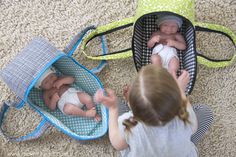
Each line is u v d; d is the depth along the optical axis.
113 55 1.34
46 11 1.46
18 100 1.30
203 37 1.42
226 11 1.44
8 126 1.36
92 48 1.42
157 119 0.93
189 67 1.30
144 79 0.91
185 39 1.36
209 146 1.32
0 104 1.37
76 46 1.35
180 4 1.24
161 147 0.99
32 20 1.45
